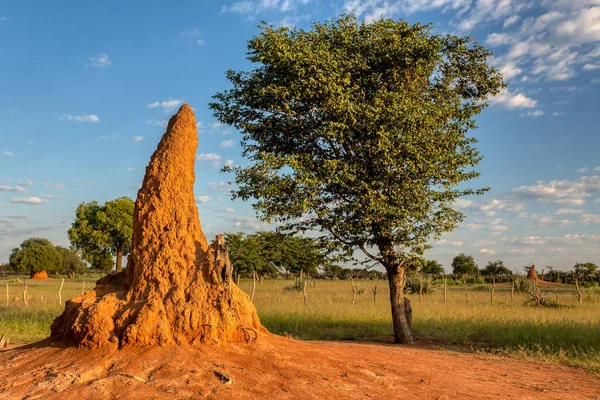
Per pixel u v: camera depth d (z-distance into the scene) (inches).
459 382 281.0
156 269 283.7
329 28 534.0
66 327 273.7
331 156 533.6
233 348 272.7
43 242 3063.5
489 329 533.6
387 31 519.5
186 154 324.8
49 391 211.5
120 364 238.4
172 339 263.1
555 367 362.3
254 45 516.4
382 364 304.3
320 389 234.5
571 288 1470.2
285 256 1514.5
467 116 561.3
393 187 502.3
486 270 2422.5
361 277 2252.7
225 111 546.0
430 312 706.8
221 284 286.2
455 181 529.7
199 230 313.6
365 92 534.0
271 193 492.4
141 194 312.8
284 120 526.0
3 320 578.9
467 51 560.1
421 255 513.0
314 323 621.9
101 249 2384.4
